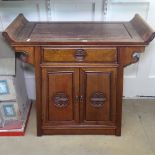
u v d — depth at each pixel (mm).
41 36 1692
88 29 1843
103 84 1730
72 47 1627
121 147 1789
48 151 1761
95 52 1640
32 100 2307
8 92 1820
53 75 1704
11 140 1862
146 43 1579
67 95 1762
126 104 2264
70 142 1831
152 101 2303
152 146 1799
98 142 1830
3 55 1782
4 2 1978
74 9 2020
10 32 1586
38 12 2031
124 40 1608
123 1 1987
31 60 1663
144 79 2277
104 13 2025
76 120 1839
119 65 1672
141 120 2061
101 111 1810
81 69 1689
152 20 2057
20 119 1945
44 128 1857
